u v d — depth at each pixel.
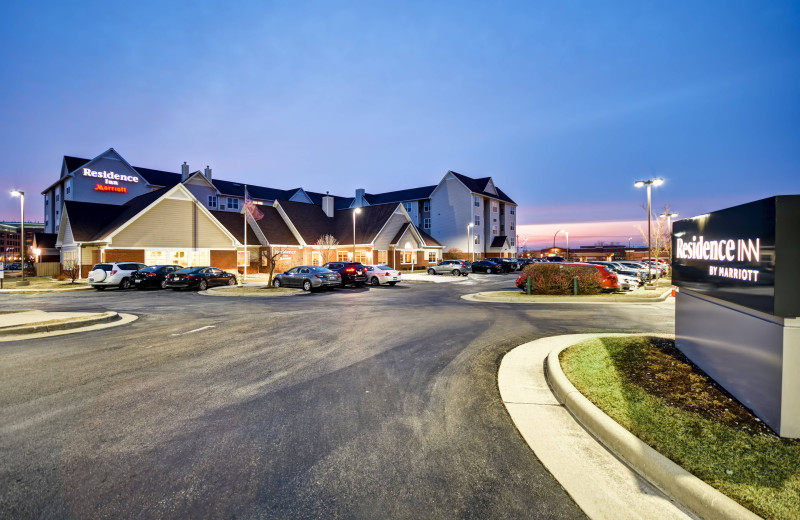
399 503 3.12
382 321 11.59
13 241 136.25
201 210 32.91
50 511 2.98
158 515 2.95
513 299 17.03
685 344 6.74
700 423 4.21
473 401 5.27
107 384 5.86
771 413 4.09
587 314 13.03
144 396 5.37
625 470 3.60
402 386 5.84
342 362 7.12
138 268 24.83
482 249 59.81
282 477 3.46
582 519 2.93
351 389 5.71
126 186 46.75
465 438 4.21
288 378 6.20
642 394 5.04
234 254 34.88
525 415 4.81
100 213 32.59
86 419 4.62
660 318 12.19
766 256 4.08
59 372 6.45
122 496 3.17
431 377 6.27
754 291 4.32
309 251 39.91
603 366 6.24
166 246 30.98
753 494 3.00
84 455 3.80
